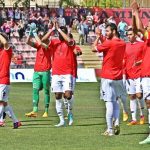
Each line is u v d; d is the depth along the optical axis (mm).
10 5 65000
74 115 22594
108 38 16625
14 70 41500
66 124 19547
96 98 30578
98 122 20156
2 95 17750
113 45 16312
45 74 22250
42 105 27219
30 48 52844
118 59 16453
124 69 19969
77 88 37375
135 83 19688
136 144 15125
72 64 19094
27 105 26594
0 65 17734
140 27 15492
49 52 22406
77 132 17469
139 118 21359
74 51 19750
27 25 54875
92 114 23031
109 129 16797
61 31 18969
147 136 16609
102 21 57656
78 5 65125
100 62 53594
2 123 18844
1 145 14984
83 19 57719
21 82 41406
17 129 18172
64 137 16406
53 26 21297
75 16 58156
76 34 57906
